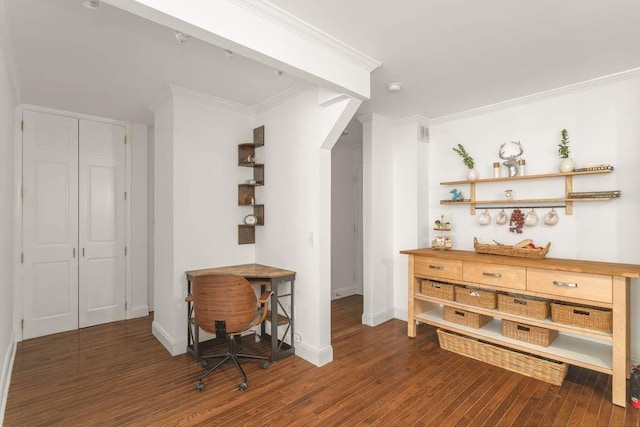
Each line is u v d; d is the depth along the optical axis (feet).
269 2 6.09
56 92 10.39
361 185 18.61
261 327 11.35
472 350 9.89
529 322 8.96
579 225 9.91
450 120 12.91
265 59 6.54
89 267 12.82
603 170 9.05
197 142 10.75
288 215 10.58
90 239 12.85
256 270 10.58
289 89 10.11
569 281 8.25
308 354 9.68
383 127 13.26
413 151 13.08
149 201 14.58
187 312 10.42
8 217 8.86
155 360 9.71
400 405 7.45
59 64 8.43
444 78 9.41
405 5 6.15
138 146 14.03
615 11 6.28
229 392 7.97
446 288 10.86
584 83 9.61
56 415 7.06
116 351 10.37
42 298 11.79
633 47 7.67
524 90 10.30
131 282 13.83
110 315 13.28
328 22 6.70
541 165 10.63
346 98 8.61
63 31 6.91
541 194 10.65
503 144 11.42
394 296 13.88
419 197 13.07
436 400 7.66
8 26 6.67
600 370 7.77
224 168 11.42
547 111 10.52
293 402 7.55
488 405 7.46
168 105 10.52
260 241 11.80
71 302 12.38
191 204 10.61
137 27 6.79
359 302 16.74
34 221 11.66
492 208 11.79
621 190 9.20
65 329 12.22
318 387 8.21
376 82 9.70
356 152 18.81
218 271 10.39
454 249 12.69
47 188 11.93
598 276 7.80
